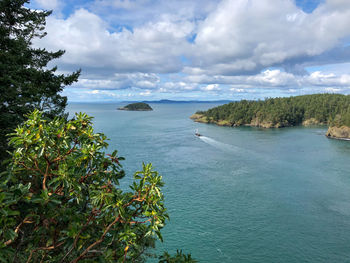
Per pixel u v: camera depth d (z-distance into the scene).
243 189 50.19
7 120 12.22
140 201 4.55
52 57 19.20
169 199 45.00
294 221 37.97
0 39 13.48
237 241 32.66
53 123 4.90
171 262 5.25
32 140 4.26
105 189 4.47
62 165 4.22
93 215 4.42
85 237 4.18
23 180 4.59
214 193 47.91
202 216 38.94
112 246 4.61
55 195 4.09
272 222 37.56
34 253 4.34
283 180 55.94
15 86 13.72
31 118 4.45
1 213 3.34
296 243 32.62
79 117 5.42
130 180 52.22
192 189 49.69
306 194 48.19
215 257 29.45
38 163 4.47
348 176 59.00
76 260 4.11
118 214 4.28
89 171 4.90
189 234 33.97
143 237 4.86
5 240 3.94
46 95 15.53
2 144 11.62
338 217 39.34
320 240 33.38
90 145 4.70
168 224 36.38
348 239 33.62
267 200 45.19
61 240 4.27
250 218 38.72
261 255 30.09
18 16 16.66
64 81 16.84
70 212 4.19
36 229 4.08
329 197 46.84
